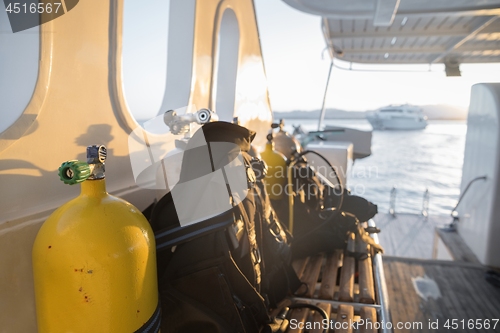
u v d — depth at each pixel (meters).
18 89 1.12
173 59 2.24
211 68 2.55
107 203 0.92
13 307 1.01
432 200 13.09
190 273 1.18
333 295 1.82
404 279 3.07
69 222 0.85
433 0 3.92
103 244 0.83
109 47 1.47
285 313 1.56
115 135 1.55
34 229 1.07
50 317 0.88
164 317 1.20
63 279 0.83
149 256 0.95
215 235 1.20
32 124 1.11
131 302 0.89
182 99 2.22
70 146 1.29
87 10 1.33
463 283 2.98
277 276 1.65
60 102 1.24
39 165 1.16
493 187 3.18
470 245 3.74
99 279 0.83
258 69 3.88
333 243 2.30
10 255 1.00
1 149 1.01
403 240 5.34
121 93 1.53
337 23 5.02
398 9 4.26
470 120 3.94
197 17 2.23
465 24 4.93
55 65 1.21
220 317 1.16
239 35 3.17
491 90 3.33
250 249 1.35
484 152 3.45
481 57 6.60
